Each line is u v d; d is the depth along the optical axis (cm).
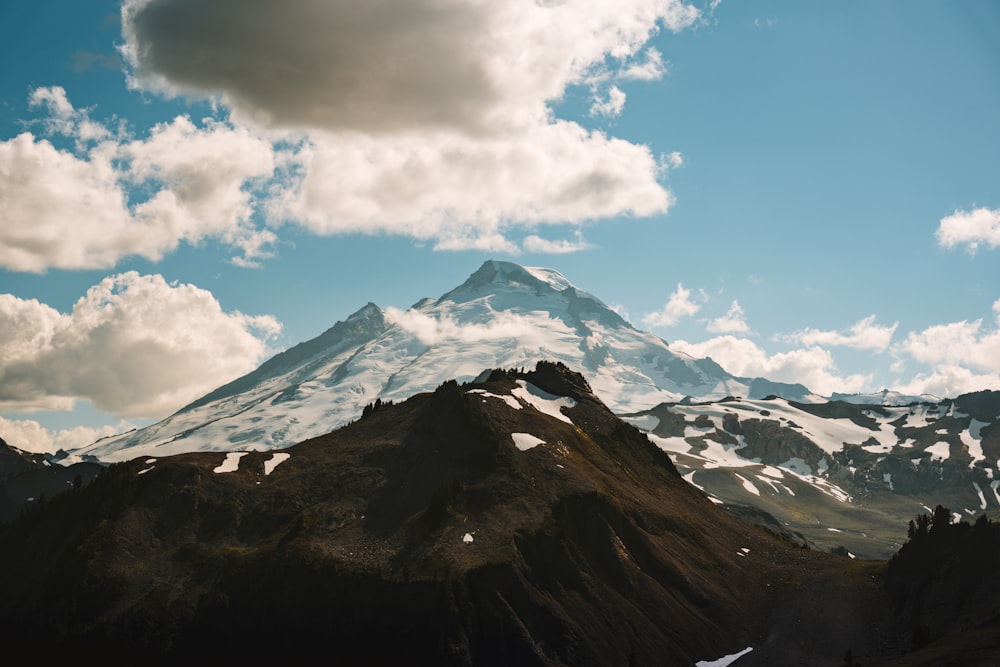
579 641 18675
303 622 19062
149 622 19150
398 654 18275
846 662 18000
